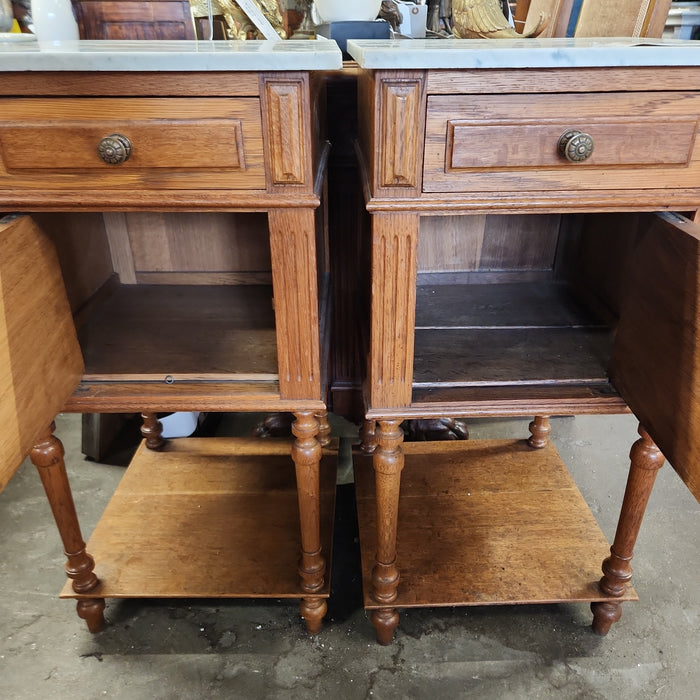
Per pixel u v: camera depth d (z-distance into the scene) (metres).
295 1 1.20
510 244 1.25
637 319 0.82
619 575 1.02
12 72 0.65
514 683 1.01
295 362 0.83
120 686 1.00
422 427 1.55
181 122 0.68
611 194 0.74
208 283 1.25
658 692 0.99
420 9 1.28
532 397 0.88
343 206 1.33
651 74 0.67
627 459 1.56
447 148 0.70
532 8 1.39
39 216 0.76
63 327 0.82
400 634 1.10
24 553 1.26
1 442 0.66
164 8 1.05
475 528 1.18
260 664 1.04
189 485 1.29
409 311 0.79
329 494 1.24
